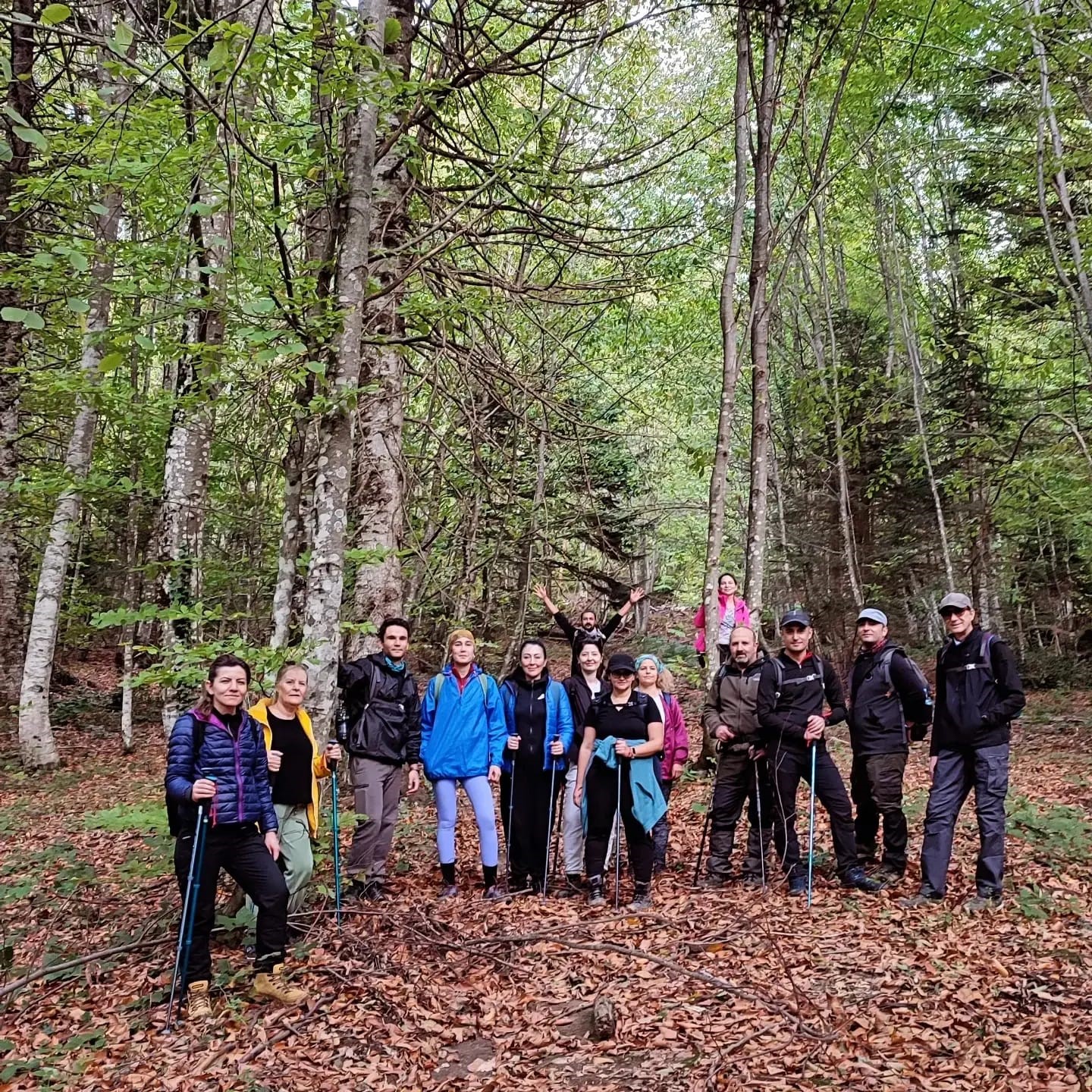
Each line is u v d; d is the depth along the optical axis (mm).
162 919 5672
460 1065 4047
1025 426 14484
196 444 9938
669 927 5629
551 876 7078
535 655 6789
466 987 4836
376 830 6188
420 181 8320
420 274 8070
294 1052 4148
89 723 15938
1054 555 18953
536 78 10898
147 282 5762
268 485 13453
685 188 15266
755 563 9688
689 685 17828
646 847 6105
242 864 4809
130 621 6273
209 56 4547
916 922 5434
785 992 4535
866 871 6543
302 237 8539
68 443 14141
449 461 10906
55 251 5172
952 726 5938
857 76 13016
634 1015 4375
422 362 10680
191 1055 4141
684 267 13148
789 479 21688
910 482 18188
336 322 6172
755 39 11461
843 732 14062
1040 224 15539
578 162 9336
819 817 8344
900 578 19500
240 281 6859
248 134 5805
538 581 14695
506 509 11547
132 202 6941
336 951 5188
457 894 6449
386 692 6332
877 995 4395
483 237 8422
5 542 14578
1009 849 6914
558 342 9586
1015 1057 3641
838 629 18484
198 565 9016
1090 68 12125
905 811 8195
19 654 14977
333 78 5500
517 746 6605
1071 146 13898
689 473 28859
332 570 6145
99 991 4875
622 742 6109
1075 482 15211
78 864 7781
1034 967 4598
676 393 19234
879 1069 3676
